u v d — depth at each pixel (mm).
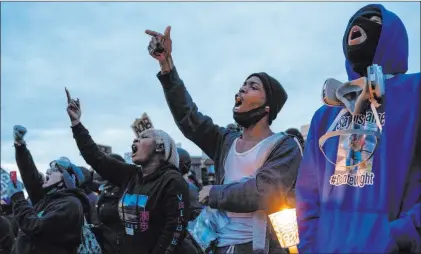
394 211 1836
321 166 2100
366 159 1908
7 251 5379
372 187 1873
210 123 3076
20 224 4172
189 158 5117
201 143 3080
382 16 2064
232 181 2820
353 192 1919
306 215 2082
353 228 1847
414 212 1799
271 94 2938
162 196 3428
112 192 4438
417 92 1925
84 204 4609
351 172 1947
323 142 2062
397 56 2051
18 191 4285
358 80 2008
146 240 3404
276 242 2666
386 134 1905
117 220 4277
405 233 1762
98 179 7000
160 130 3740
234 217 2791
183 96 3006
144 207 3418
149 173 3598
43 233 4129
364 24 2084
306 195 2135
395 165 1868
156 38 2986
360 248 1787
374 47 2068
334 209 1943
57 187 4523
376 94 1940
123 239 3615
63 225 4160
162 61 2992
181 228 3367
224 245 2781
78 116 4125
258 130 2928
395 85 1978
